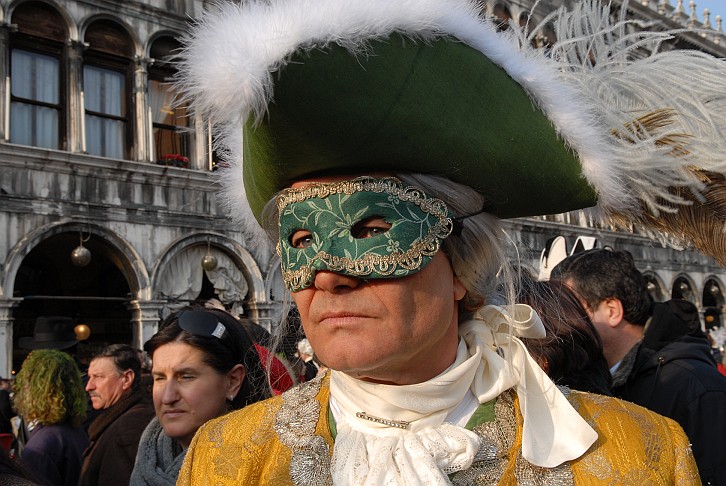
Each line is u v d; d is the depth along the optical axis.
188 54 1.09
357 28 0.99
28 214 10.17
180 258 11.89
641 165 1.27
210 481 1.34
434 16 1.08
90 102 11.44
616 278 2.71
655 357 2.51
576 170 1.28
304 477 1.27
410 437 1.22
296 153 1.08
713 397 2.29
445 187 1.20
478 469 1.23
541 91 1.24
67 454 3.31
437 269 1.19
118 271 14.43
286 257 1.19
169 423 2.29
